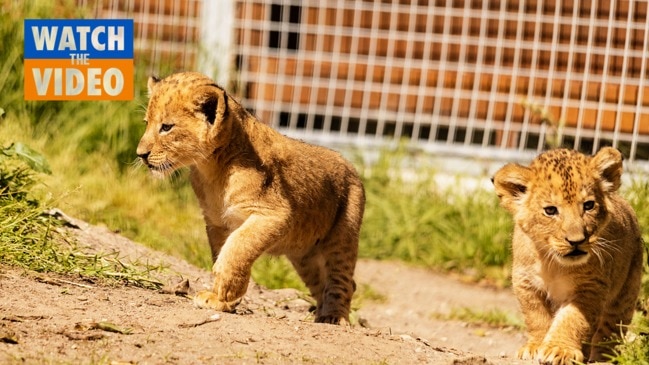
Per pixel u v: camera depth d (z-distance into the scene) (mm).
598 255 9242
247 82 17969
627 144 16531
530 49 17188
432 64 17641
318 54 17828
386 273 15234
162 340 7867
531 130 17109
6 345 7406
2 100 15055
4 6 15656
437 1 17516
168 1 17547
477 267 15469
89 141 15492
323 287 10531
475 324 12836
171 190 15625
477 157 17312
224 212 9711
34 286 8836
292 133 17828
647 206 12773
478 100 17484
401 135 18578
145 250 11484
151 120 9734
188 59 17234
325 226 10219
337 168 10453
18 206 10078
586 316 9305
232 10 17453
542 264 9438
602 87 16484
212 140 9453
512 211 9641
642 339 9227
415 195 17016
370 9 17703
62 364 7105
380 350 8273
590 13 16766
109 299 8875
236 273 9273
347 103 17844
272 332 8383
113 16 17359
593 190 9266
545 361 8852
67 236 10492
